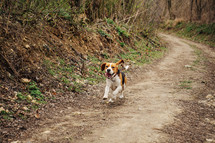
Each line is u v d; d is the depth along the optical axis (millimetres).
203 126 4152
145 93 7047
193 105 5570
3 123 3912
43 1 8430
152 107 5375
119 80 5570
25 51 6941
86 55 10383
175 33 39125
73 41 10469
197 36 32406
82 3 11906
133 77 9930
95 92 6949
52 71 7188
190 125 4180
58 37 9664
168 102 5859
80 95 6422
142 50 17484
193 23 37594
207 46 25906
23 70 6207
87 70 8820
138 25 21812
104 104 5727
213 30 30609
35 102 5109
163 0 25922
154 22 24891
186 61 15297
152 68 12406
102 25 14836
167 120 4371
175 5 46406
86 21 13586
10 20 7359
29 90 5582
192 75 10547
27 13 7754
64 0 9539
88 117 4609
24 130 3803
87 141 3406
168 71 11750
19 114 4348
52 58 8062
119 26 17328
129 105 5637
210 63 14633
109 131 3791
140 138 3494
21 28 7566
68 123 4223
